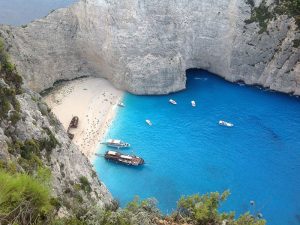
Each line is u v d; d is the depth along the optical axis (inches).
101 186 1862.7
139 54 4040.4
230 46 4261.8
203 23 4291.3
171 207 2672.2
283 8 4109.3
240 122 3649.1
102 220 1048.2
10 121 1352.1
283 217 2620.6
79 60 4188.0
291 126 3619.6
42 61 3890.3
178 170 3029.0
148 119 3622.0
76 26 4128.9
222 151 3255.4
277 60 4099.4
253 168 3083.2
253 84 4274.1
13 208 762.2
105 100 3853.3
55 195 1224.8
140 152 3198.8
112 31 3969.0
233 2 4197.8
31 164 1267.2
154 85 4001.0
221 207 2667.3
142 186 2854.3
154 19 4106.8
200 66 4507.9
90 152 3144.7
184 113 3754.9
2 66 1561.3
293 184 2923.2
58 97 3814.0
